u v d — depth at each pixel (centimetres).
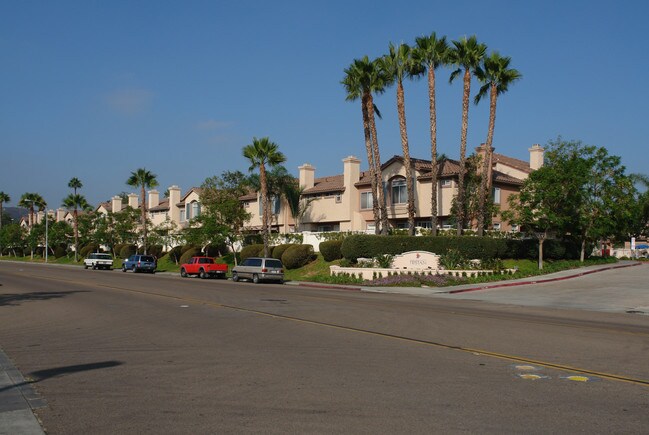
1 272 4862
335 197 5481
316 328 1467
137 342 1265
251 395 802
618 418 689
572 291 2912
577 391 820
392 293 3034
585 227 4072
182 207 7650
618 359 1063
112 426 668
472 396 791
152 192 8769
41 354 1131
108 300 2288
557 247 4238
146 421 686
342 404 752
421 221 4950
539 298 2662
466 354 1106
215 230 5191
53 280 3694
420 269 3725
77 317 1736
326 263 4475
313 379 897
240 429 652
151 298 2377
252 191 6688
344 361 1039
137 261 5303
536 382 875
